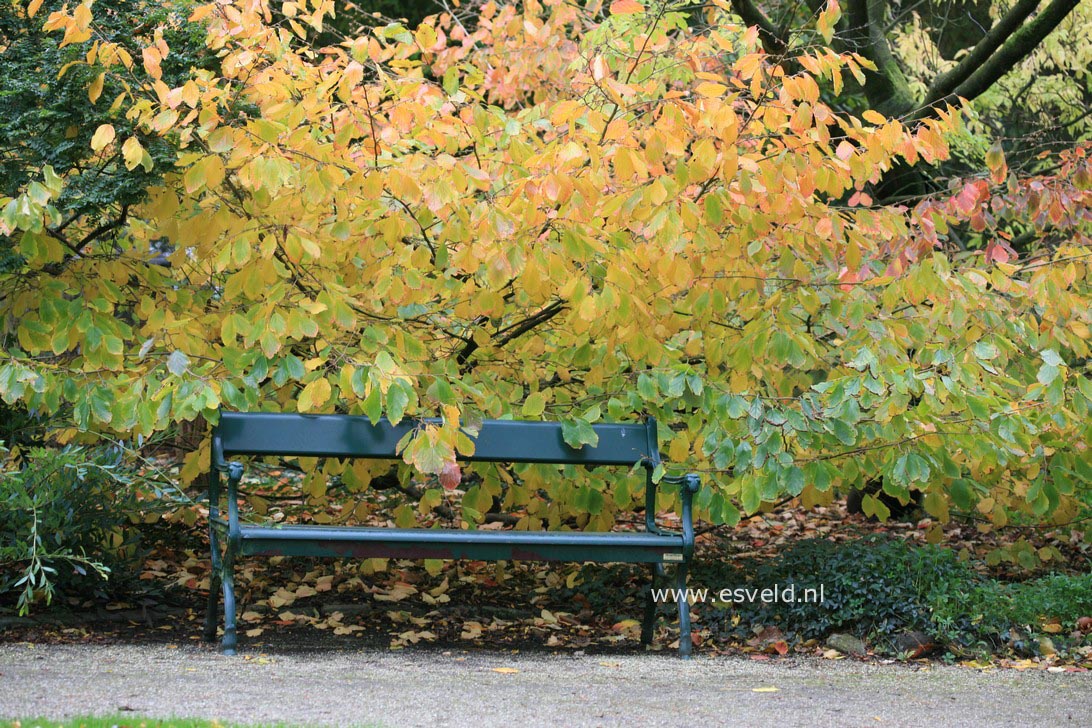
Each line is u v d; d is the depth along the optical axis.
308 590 6.81
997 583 6.41
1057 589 6.27
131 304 6.45
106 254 6.26
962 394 5.71
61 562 5.84
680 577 5.66
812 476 5.73
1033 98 11.79
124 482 5.83
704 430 5.90
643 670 5.19
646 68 7.00
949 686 4.99
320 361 5.50
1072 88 11.57
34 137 5.43
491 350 6.42
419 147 5.73
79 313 5.62
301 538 5.17
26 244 5.34
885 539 6.82
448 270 5.64
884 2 10.21
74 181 5.54
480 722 3.96
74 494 5.88
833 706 4.47
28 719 3.66
